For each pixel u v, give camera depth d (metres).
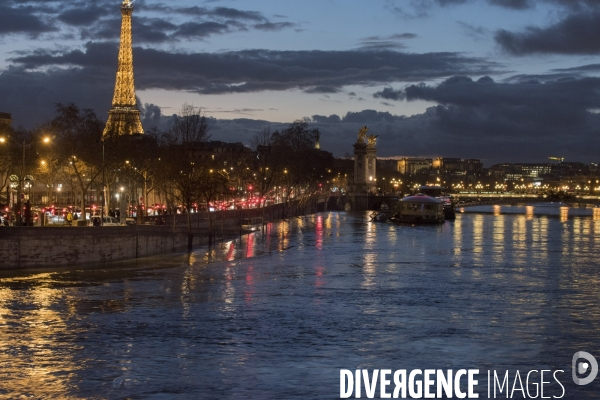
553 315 74.25
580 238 181.75
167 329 67.06
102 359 57.09
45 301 80.50
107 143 145.25
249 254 132.50
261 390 50.09
